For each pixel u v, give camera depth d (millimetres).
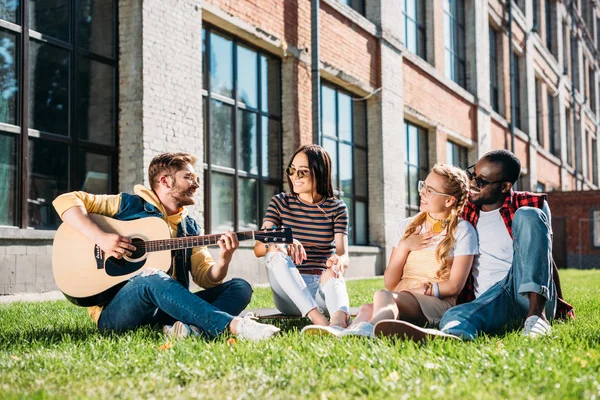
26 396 1990
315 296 3934
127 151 7672
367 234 13547
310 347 2748
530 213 3348
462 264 3514
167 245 3635
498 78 22156
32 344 3061
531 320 3236
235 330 3131
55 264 3557
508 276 3430
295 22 10875
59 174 7145
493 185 3699
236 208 9727
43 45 7043
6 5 6715
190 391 2104
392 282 3738
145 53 7691
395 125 14102
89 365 2506
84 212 3564
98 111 7586
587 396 1936
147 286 3283
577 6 33812
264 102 10484
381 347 2688
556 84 29391
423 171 16422
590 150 36469
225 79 9625
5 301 5883
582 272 15758
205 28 9203
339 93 12742
